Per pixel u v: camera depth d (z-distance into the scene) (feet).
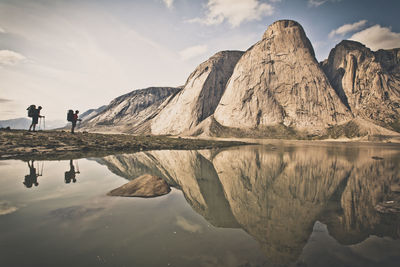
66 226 12.78
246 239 12.07
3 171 29.12
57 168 32.40
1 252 9.71
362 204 19.12
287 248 11.05
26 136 63.52
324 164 45.73
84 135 85.87
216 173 35.09
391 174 34.63
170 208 17.01
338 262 9.68
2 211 14.84
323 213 16.78
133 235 12.03
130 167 37.22
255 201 20.06
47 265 8.83
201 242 11.54
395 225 14.37
